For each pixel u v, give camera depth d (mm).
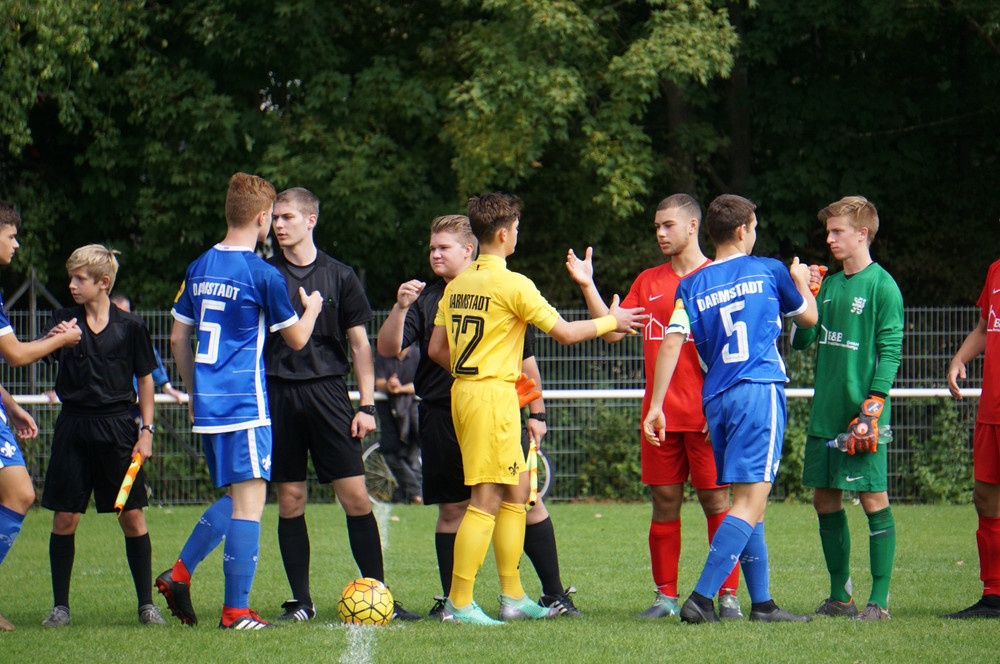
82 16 49969
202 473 44562
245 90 60094
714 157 68812
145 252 58656
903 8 59250
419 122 59688
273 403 20359
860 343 20734
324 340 20703
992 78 64000
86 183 58156
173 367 44594
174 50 59625
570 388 44750
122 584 25672
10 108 48875
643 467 21312
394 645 17156
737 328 19234
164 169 57094
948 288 64438
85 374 20672
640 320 21734
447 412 20766
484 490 19250
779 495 43750
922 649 16766
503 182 57469
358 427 20812
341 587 25047
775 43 61062
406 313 21203
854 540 32219
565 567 27812
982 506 21047
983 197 65625
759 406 18891
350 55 62531
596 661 15898
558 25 50750
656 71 51812
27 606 22672
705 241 65438
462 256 21062
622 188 53844
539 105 52281
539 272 62562
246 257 18906
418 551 30875
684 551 30281
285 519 20922
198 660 16203
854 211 21062
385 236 59625
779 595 23375
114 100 56531
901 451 44094
